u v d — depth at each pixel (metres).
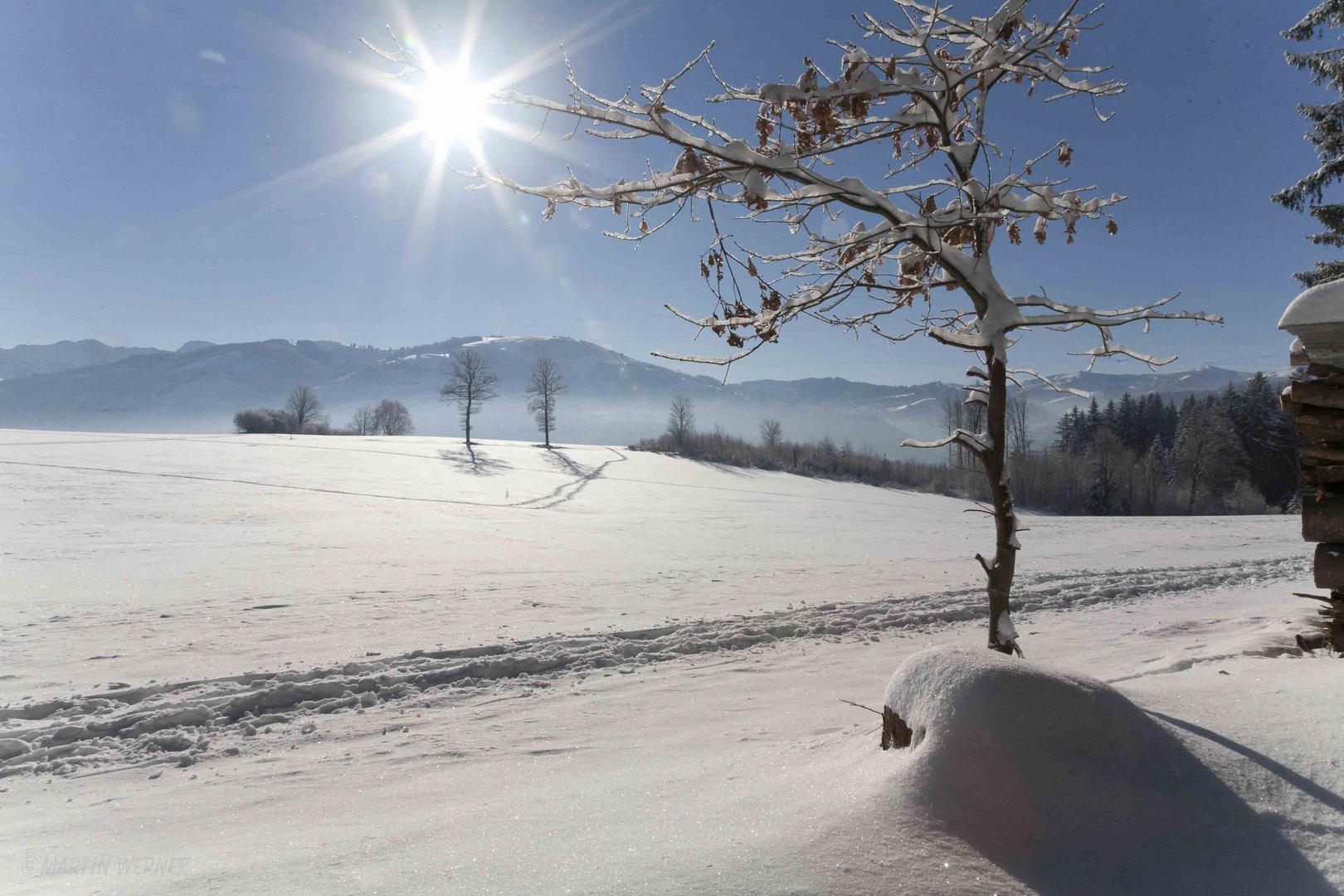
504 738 5.12
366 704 6.31
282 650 8.29
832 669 7.37
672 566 17.09
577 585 13.66
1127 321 3.37
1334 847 1.96
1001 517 3.74
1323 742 2.53
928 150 3.60
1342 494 4.93
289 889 2.25
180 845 3.14
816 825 2.13
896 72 3.07
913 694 2.60
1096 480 69.38
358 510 29.77
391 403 126.31
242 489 34.34
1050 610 10.67
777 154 2.91
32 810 4.07
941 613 10.17
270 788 4.21
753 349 3.20
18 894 2.56
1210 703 3.04
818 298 3.16
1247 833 2.04
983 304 3.62
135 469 40.16
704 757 4.02
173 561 15.88
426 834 2.73
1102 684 2.54
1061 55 3.77
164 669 7.45
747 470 72.50
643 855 2.12
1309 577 13.23
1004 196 3.70
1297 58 15.30
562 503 38.28
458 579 14.27
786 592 12.80
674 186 2.96
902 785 2.23
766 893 1.78
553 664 7.64
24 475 34.72
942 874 1.86
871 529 30.39
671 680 6.99
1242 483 68.88
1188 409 88.12
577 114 2.69
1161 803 2.15
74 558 15.85
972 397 4.02
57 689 6.68
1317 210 15.43
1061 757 2.27
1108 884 1.85
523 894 1.93
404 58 2.43
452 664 7.45
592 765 4.19
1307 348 4.87
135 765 4.92
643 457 76.19
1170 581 12.98
